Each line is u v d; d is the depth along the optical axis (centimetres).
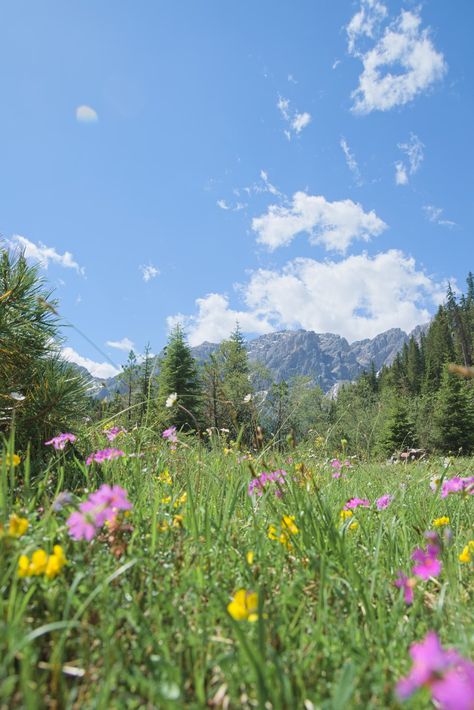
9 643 147
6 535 189
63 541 223
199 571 208
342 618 199
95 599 185
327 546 261
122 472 373
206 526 252
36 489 309
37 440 423
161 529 264
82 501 287
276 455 352
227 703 145
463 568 262
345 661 167
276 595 217
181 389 3553
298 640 179
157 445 470
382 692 144
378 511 339
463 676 138
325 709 135
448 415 3772
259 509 317
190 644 165
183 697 146
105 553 229
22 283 432
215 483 361
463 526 339
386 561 267
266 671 144
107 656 148
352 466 550
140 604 194
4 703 134
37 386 441
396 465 580
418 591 225
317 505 299
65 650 165
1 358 431
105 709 135
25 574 178
